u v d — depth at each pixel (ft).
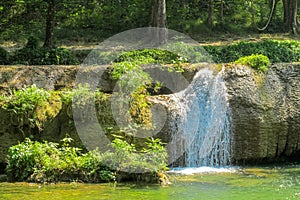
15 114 44.83
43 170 39.19
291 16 95.04
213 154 50.08
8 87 49.78
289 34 93.81
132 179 39.50
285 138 51.65
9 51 71.05
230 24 97.71
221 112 50.62
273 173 45.34
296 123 51.85
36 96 45.42
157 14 69.15
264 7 104.83
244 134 50.42
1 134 44.73
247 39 88.28
